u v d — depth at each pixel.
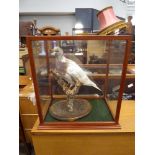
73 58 1.09
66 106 1.21
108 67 1.19
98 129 1.04
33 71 0.96
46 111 1.17
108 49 1.06
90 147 1.05
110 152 1.07
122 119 1.12
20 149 2.01
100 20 1.04
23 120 1.78
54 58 1.11
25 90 1.80
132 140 1.04
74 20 5.98
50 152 1.07
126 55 0.91
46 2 5.82
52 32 0.98
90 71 1.18
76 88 1.15
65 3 5.84
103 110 1.19
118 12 5.23
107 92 1.30
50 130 1.03
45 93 1.21
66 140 1.04
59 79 1.13
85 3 5.80
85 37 0.88
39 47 1.01
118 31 0.95
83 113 1.12
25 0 5.80
